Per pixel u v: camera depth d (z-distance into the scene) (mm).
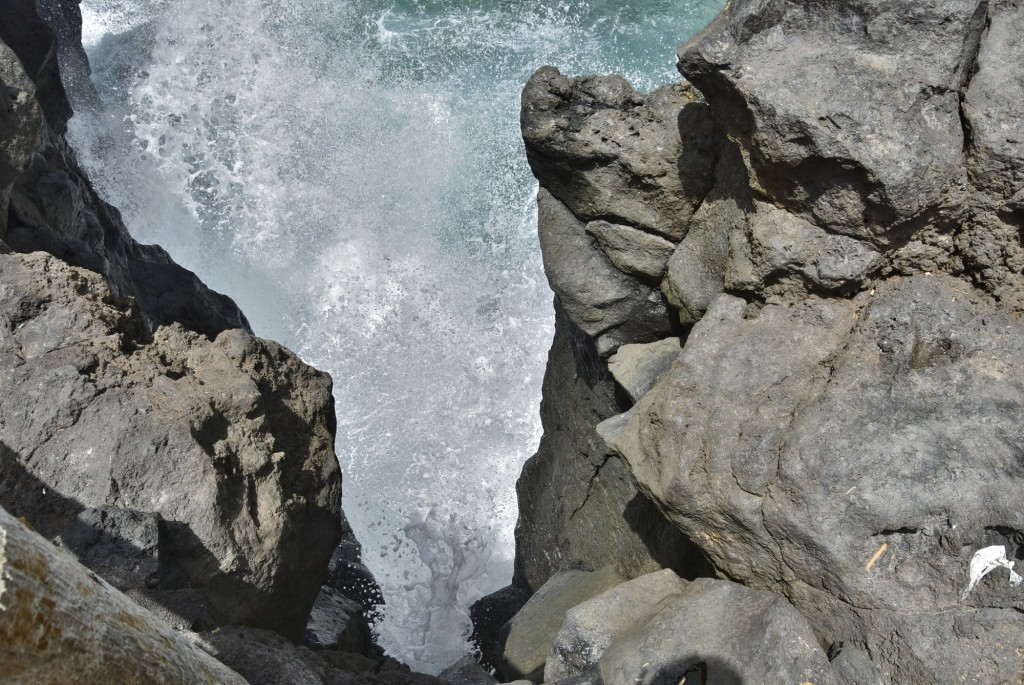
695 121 5871
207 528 5133
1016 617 4566
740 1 4820
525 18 16125
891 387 4871
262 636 5098
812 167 4836
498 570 11555
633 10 15992
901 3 4637
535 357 13852
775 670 4422
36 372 5152
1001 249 4871
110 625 2682
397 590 10945
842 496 4703
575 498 8164
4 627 2205
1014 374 4840
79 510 5020
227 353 5957
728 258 5609
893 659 4645
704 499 5000
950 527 4629
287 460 6027
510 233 14766
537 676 6512
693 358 5227
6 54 6559
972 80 4789
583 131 6156
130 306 5930
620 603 5137
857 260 5000
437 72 15961
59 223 8508
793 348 5070
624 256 6422
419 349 14102
